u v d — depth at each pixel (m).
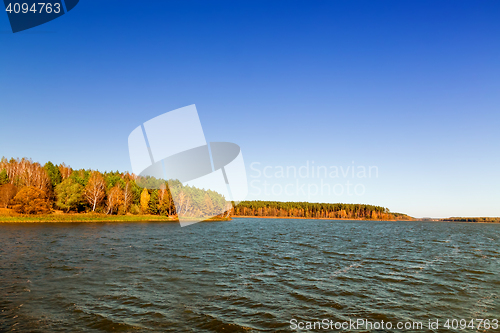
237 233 58.06
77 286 17.59
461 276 22.69
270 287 18.48
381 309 15.13
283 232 64.38
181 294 16.66
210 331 12.12
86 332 11.66
